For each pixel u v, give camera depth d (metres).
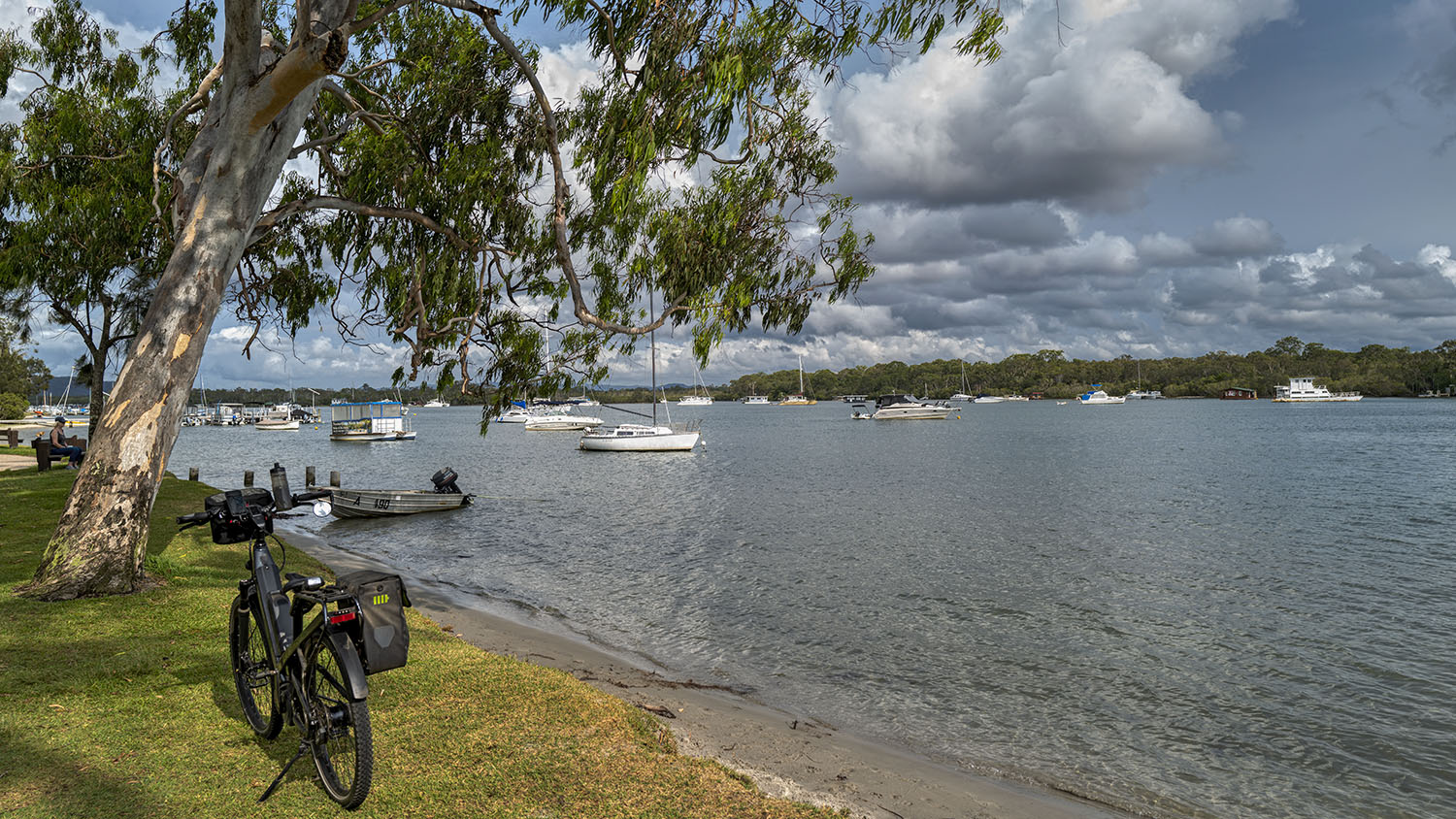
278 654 4.32
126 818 3.96
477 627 11.28
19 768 4.49
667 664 10.12
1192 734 8.27
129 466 8.70
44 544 11.55
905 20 7.63
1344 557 18.73
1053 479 39.06
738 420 163.88
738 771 5.30
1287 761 7.62
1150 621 12.81
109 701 5.56
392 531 23.23
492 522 25.23
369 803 4.24
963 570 17.16
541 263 11.84
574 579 15.99
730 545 20.53
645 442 64.62
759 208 9.63
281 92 8.16
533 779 4.70
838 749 7.22
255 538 4.64
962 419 143.38
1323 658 10.91
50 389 167.00
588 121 10.00
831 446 73.00
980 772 7.05
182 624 7.54
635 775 4.86
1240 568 17.39
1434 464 44.19
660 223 9.58
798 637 11.72
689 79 8.02
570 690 6.41
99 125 14.24
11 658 6.42
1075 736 8.15
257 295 13.36
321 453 68.69
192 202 9.77
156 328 8.82
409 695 6.13
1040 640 11.67
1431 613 13.38
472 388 11.52
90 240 15.49
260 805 4.14
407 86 11.96
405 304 11.71
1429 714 8.84
